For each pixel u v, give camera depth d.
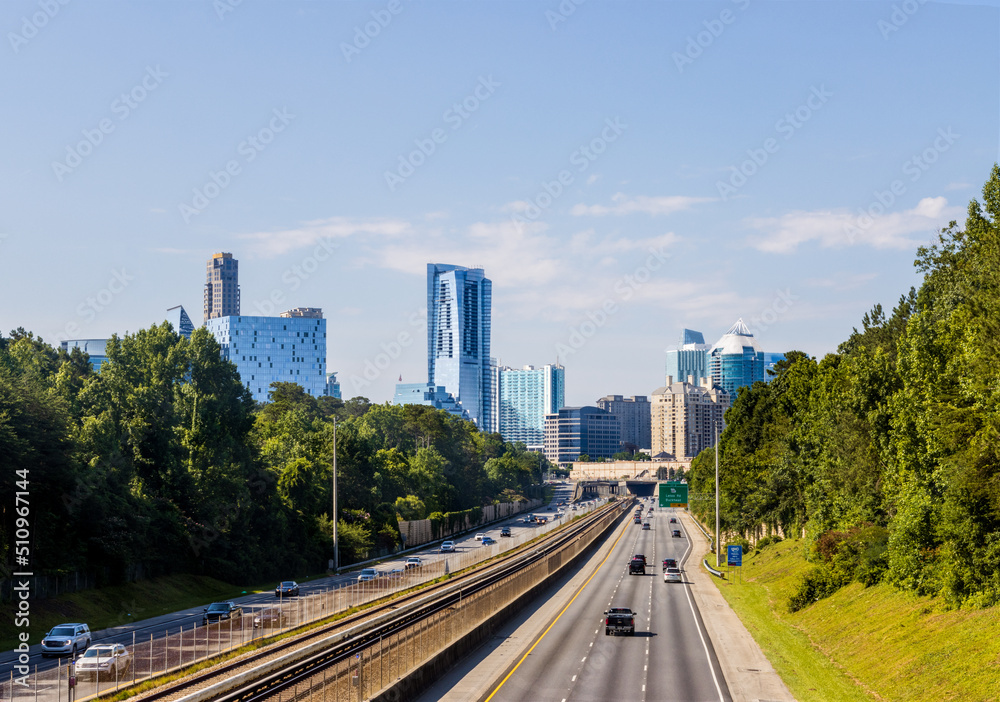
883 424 71.81
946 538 54.31
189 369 113.75
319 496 135.12
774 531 131.25
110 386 102.25
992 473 50.38
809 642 63.06
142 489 95.94
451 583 96.81
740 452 122.81
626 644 62.22
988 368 49.69
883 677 48.12
